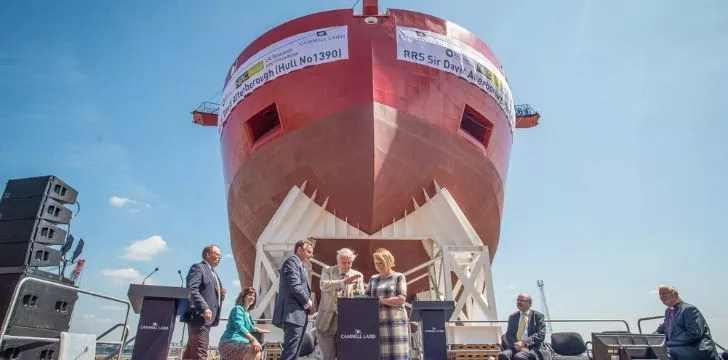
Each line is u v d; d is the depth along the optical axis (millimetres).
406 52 16438
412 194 16375
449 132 16906
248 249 19594
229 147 19188
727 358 9641
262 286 15508
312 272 16359
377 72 15906
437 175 16688
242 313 7758
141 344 6766
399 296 6637
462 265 17516
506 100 19422
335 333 6996
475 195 18141
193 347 7445
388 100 15750
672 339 8648
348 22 16641
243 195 18469
